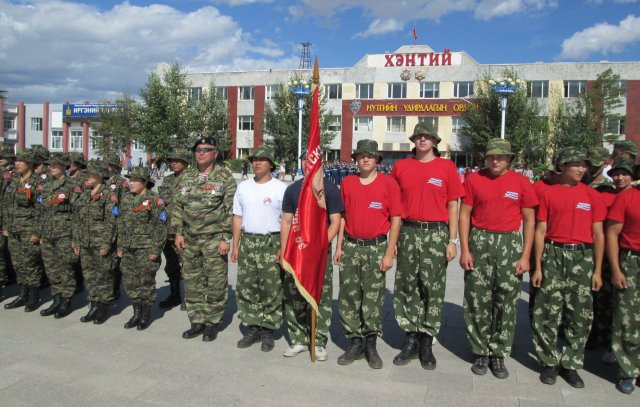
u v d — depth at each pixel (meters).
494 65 42.53
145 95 32.78
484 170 4.74
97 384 4.20
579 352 4.39
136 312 5.80
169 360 4.77
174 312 6.46
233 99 49.09
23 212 6.32
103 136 46.34
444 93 43.84
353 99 46.09
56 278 6.26
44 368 4.51
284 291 5.06
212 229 5.42
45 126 62.22
